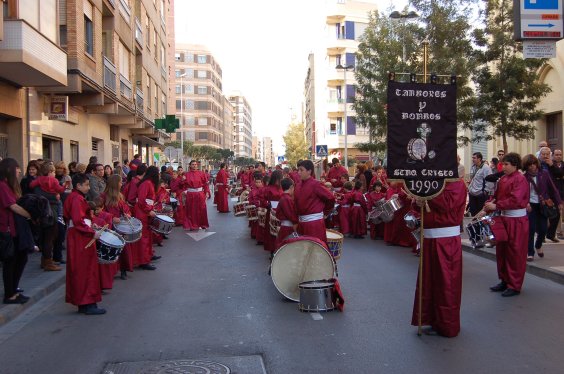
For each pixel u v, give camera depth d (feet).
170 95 184.96
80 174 25.12
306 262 26.48
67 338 21.44
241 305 26.03
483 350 19.07
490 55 59.21
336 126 201.87
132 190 36.14
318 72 224.53
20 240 25.71
